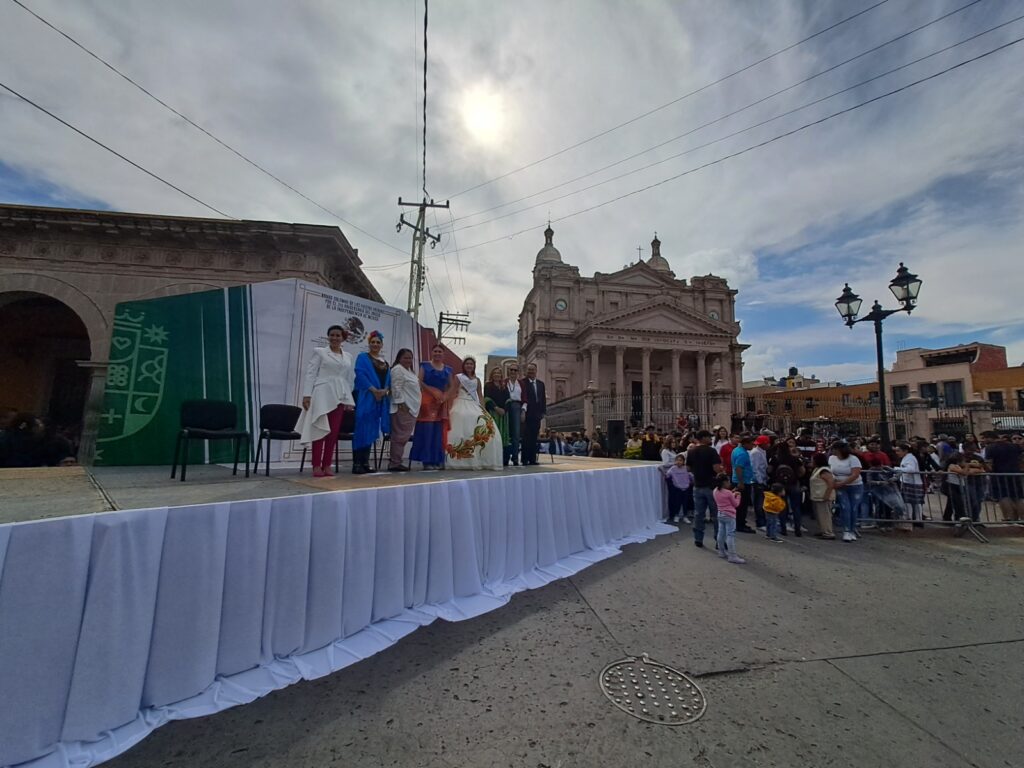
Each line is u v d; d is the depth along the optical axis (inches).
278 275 445.4
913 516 319.9
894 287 381.4
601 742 85.3
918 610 162.4
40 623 72.9
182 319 259.4
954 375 1268.5
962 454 364.8
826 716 97.0
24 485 142.8
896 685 110.7
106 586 80.2
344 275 515.5
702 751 83.8
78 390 531.5
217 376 265.1
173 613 89.1
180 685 89.0
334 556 117.1
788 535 305.3
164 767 73.0
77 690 75.9
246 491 127.4
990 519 319.0
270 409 200.4
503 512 178.9
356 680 103.3
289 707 91.5
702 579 195.5
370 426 209.0
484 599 156.6
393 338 347.6
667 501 346.6
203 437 171.6
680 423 581.0
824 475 299.1
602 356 1700.3
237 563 99.7
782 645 131.1
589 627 139.1
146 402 246.2
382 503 133.2
